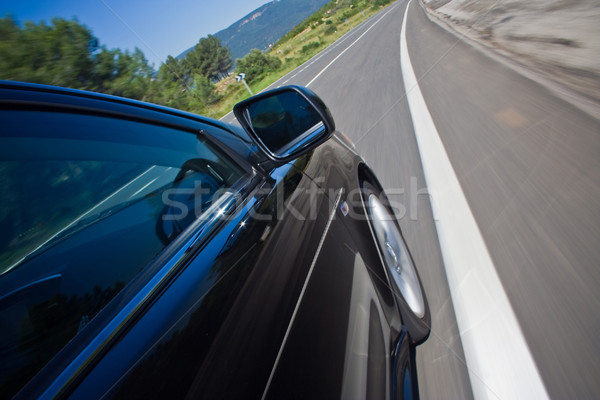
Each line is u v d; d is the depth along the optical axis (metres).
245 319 0.70
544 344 1.35
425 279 1.94
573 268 1.62
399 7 27.70
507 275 1.73
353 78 9.15
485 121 3.66
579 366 1.23
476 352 1.43
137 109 1.02
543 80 4.12
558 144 2.69
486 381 1.31
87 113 0.87
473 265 1.88
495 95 4.24
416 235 2.32
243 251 0.84
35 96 0.77
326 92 8.90
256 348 0.67
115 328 0.61
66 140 0.80
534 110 3.44
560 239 1.81
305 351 0.76
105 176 0.83
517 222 2.06
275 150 1.28
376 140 4.39
